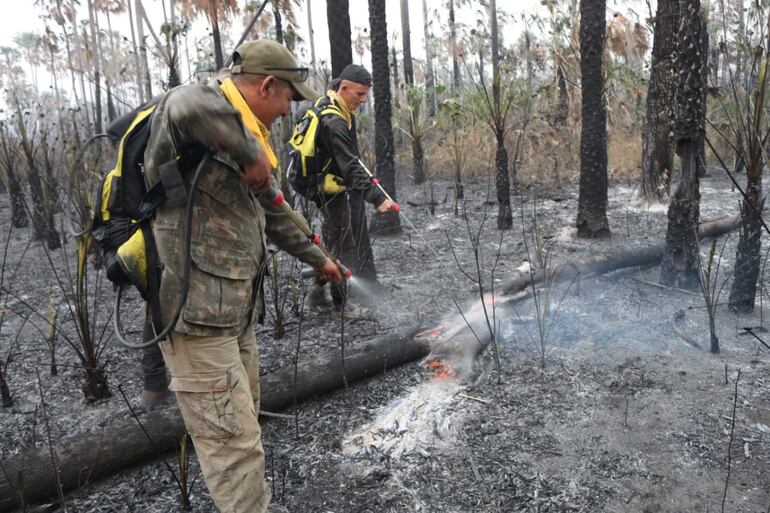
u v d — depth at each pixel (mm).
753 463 2260
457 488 2201
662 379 2916
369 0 6375
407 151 11805
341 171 3645
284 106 1875
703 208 6840
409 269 5070
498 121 6277
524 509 2076
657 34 6738
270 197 1991
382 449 2459
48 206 6406
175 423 2459
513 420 2625
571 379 2957
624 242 5504
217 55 7562
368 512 2098
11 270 5609
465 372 3088
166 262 1711
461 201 8297
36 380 3234
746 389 2783
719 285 4152
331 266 2229
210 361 1775
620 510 2051
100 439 2340
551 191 8570
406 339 3254
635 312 3770
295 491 2223
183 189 1684
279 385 2785
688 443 2395
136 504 2191
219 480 1828
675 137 3869
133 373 3279
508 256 5277
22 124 6449
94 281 5137
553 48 9430
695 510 2035
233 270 1773
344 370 2936
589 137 5531
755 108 3336
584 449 2395
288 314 4031
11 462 2207
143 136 1767
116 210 1798
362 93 3697
